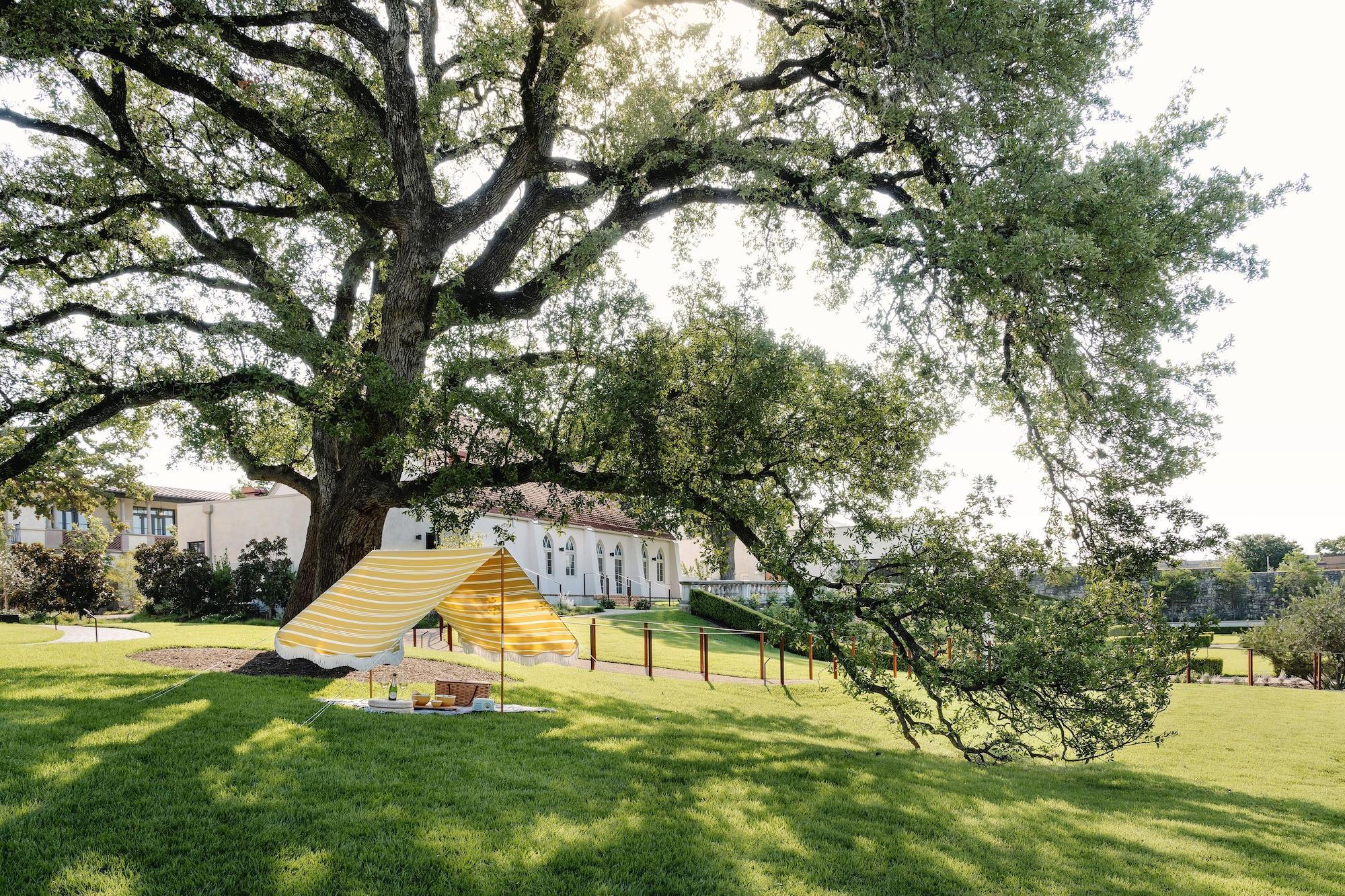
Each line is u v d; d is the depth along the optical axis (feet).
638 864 22.09
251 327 43.34
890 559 40.34
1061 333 40.57
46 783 24.38
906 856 24.16
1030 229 36.58
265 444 59.00
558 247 65.31
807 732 47.14
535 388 39.73
